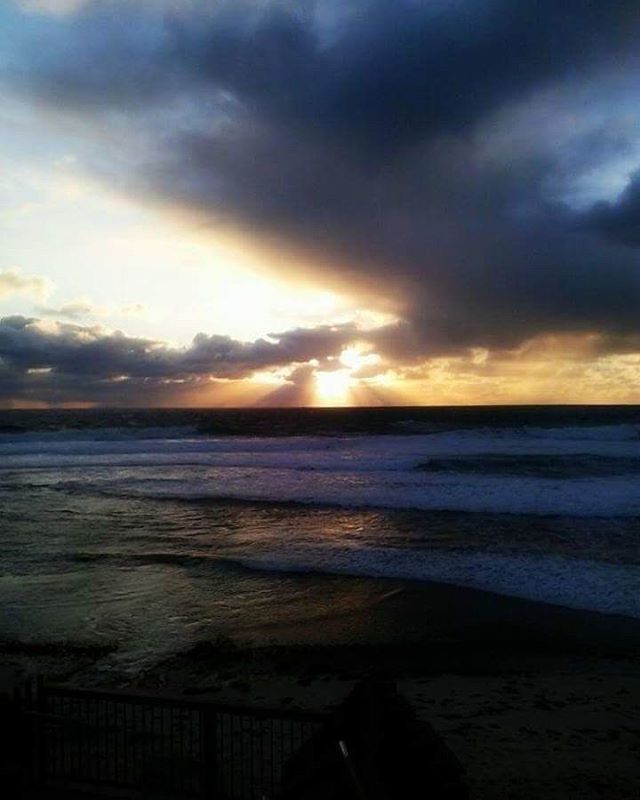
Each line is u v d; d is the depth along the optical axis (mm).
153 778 5137
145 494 22312
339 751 3887
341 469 26906
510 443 34531
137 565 13312
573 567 12320
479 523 16484
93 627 9727
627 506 17922
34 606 10727
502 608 10336
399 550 13992
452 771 3068
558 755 5781
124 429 52438
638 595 10727
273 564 13195
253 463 29703
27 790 4809
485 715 6707
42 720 4977
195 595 11289
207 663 8328
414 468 26578
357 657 8539
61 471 28703
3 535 16312
